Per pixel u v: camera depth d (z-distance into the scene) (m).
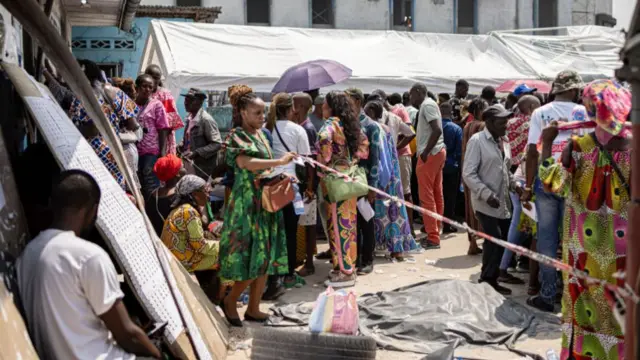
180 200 6.17
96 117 3.90
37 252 3.33
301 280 7.37
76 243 3.32
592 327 4.41
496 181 6.95
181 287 4.92
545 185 4.53
